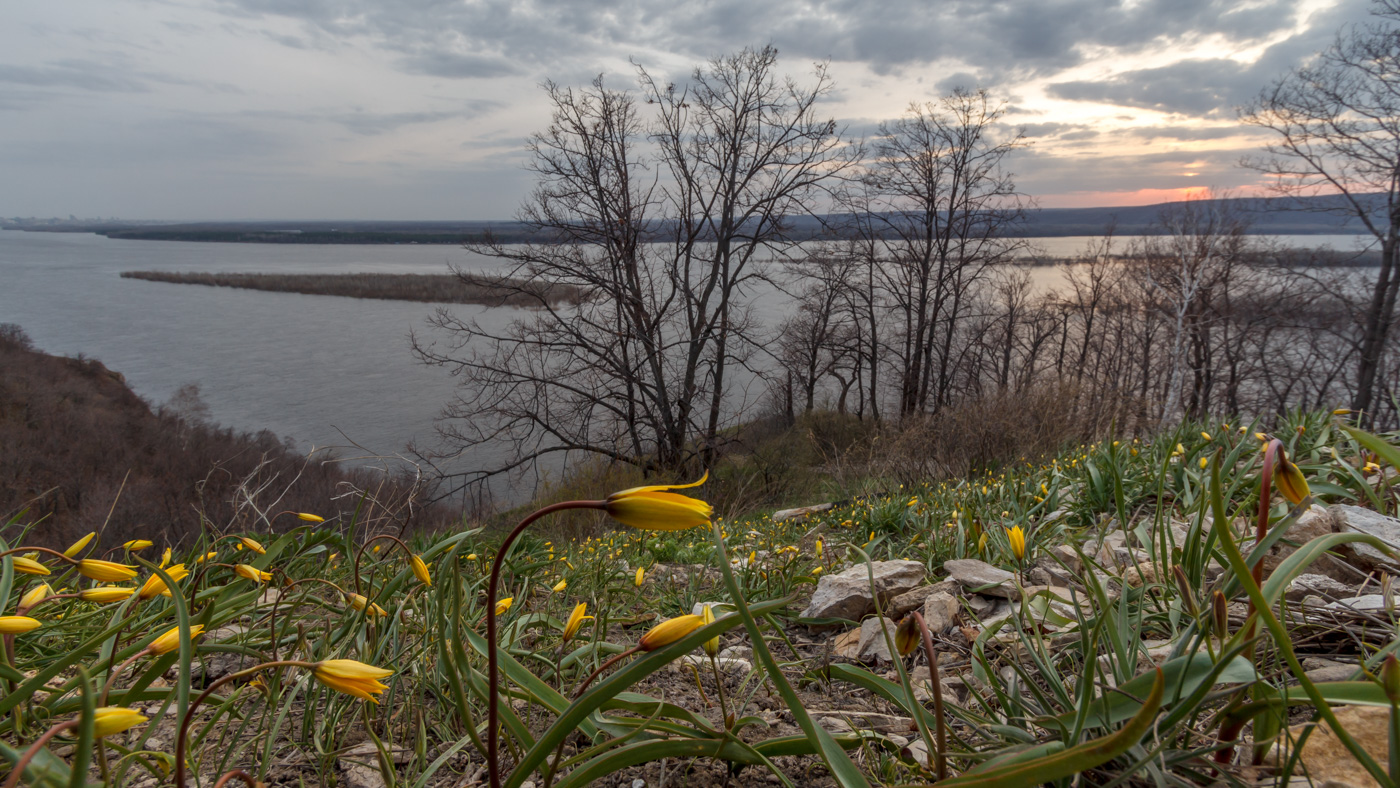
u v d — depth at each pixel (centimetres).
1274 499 305
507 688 161
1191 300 2695
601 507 93
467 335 2134
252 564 274
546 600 317
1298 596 221
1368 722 131
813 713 195
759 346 2270
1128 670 144
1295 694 118
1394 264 2252
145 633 193
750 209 2184
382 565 283
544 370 2091
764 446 2233
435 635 206
